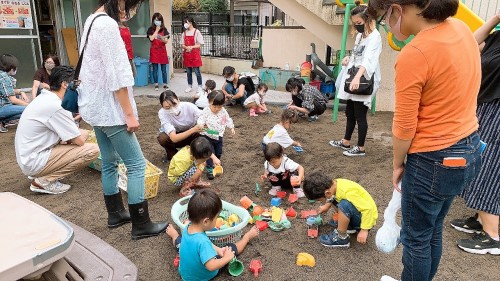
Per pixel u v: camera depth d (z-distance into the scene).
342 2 5.70
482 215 2.65
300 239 2.81
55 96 3.33
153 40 8.19
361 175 3.97
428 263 1.78
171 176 3.43
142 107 6.96
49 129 3.32
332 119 6.38
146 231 2.78
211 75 11.13
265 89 6.58
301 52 9.28
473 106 1.63
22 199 2.08
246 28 11.67
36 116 3.25
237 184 3.74
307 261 2.49
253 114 6.51
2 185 3.71
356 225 2.73
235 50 11.62
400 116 1.60
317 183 2.69
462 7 3.49
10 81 5.44
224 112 4.11
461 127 1.58
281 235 2.86
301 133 5.52
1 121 5.46
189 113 4.01
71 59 8.86
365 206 2.61
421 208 1.69
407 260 1.82
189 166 3.39
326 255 2.61
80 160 3.49
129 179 2.65
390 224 2.24
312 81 7.92
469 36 1.60
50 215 1.92
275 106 7.37
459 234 2.85
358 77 4.16
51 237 1.74
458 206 3.29
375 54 4.20
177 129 4.09
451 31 1.53
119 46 2.31
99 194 3.52
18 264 1.57
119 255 2.21
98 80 2.36
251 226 2.98
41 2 9.05
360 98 4.29
